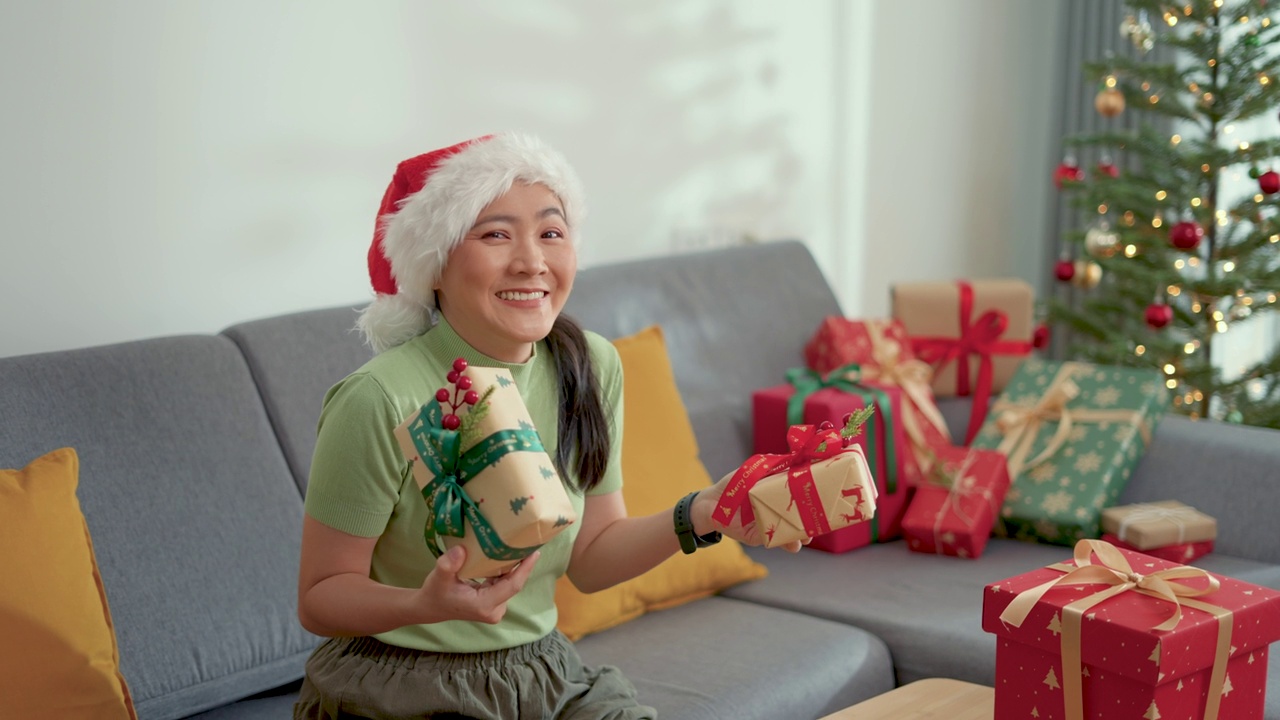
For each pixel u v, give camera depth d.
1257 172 2.72
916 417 2.59
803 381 2.49
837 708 1.82
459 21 2.48
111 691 1.45
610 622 1.98
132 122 2.05
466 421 1.15
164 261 2.12
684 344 2.50
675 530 1.42
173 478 1.73
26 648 1.39
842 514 1.27
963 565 2.27
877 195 3.49
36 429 1.64
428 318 1.42
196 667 1.66
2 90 1.91
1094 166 3.07
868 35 3.37
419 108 2.44
